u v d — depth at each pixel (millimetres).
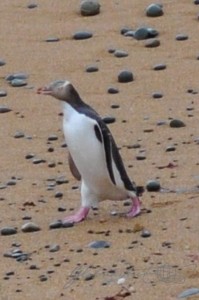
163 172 17219
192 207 15320
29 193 16703
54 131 20125
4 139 19812
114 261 13609
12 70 23984
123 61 24062
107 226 14844
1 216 15711
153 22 26547
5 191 16891
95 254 13891
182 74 22984
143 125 20078
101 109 21188
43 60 24562
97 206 15359
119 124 20234
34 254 14102
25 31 26719
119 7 27969
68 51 25047
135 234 14461
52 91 14805
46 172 17781
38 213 15750
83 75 23375
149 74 23125
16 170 17984
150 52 24562
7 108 21562
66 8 28312
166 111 20828
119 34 25969
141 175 17125
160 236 14289
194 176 16891
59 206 15984
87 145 14680
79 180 16000
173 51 24531
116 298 12531
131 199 15234
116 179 14844
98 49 25000
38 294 12844
